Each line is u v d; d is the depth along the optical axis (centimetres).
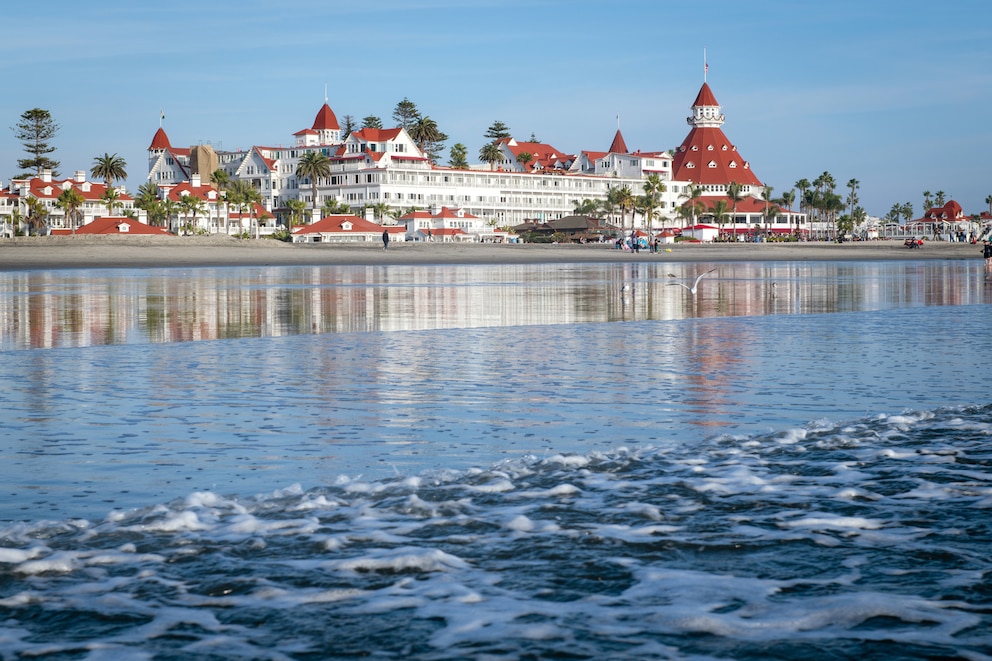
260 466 1012
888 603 595
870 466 986
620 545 720
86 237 12412
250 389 1562
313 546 719
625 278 6384
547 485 916
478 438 1164
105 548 716
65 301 3881
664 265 9556
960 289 4800
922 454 1041
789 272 7456
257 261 10606
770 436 1161
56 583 641
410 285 5378
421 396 1489
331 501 857
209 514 812
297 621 575
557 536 743
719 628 559
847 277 6412
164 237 12825
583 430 1213
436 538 740
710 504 840
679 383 1619
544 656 524
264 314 3212
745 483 916
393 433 1195
